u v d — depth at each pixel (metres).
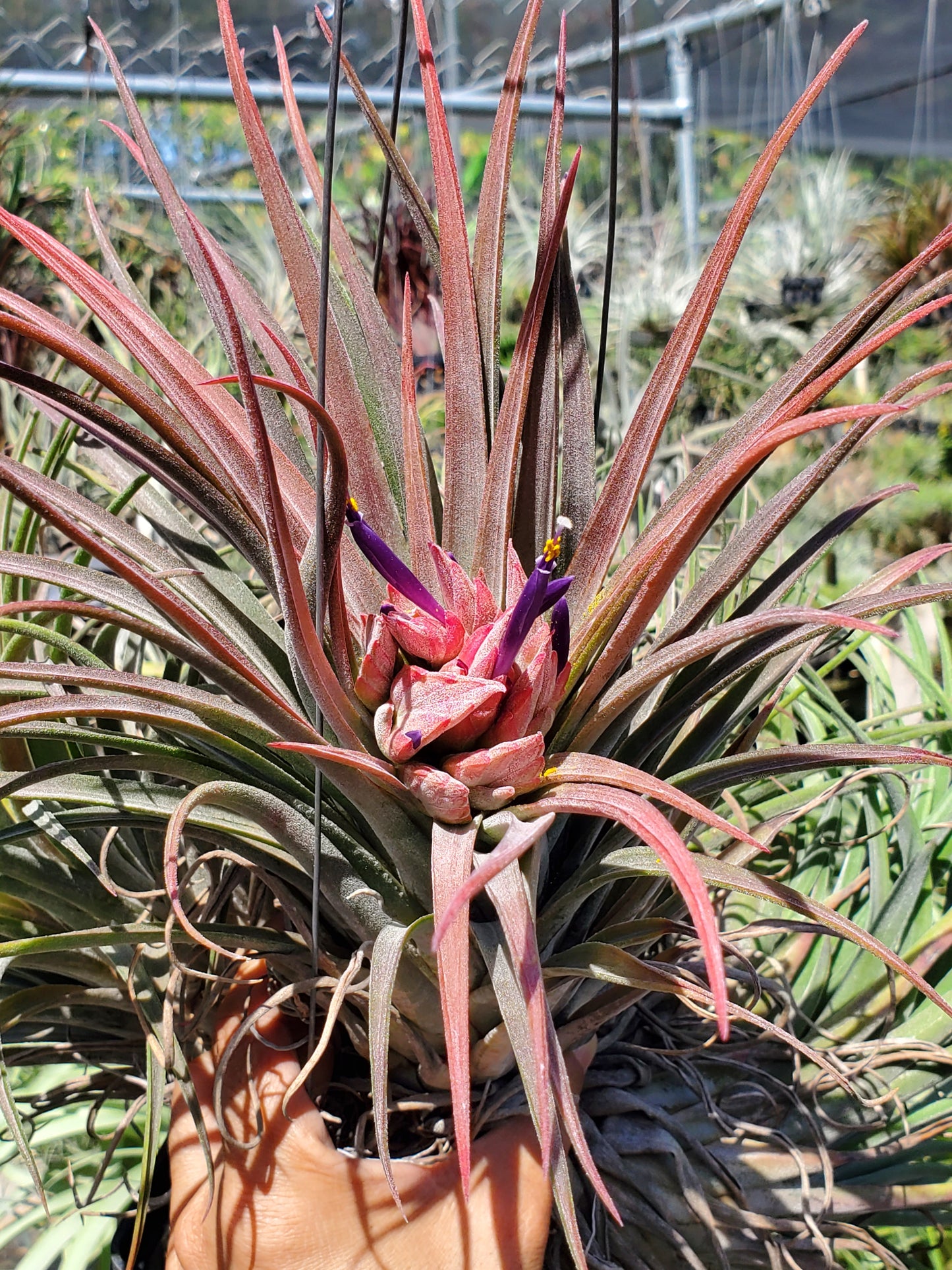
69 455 0.85
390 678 0.46
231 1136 0.51
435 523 0.56
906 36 2.80
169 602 0.43
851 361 0.43
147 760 0.48
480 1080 0.52
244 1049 0.53
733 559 0.49
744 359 2.14
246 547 0.49
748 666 0.49
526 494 0.54
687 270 2.27
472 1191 0.50
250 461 0.48
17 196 1.60
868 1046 0.57
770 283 2.35
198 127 2.62
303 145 0.52
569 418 0.54
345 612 0.46
